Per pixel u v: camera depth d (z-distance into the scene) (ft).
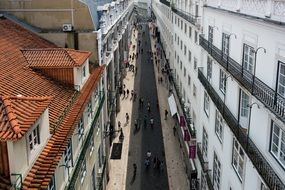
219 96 86.53
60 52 83.35
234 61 73.51
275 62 54.65
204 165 98.78
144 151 139.74
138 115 174.29
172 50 209.87
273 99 53.47
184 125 139.54
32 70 77.92
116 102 168.45
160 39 309.42
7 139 42.39
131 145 144.05
